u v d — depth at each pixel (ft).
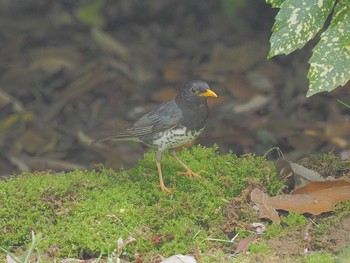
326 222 29.73
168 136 31.73
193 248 28.58
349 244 28.19
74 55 52.54
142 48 53.06
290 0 27.25
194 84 31.53
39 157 42.93
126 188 31.65
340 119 43.34
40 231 29.84
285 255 27.96
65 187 31.30
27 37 54.60
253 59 50.11
